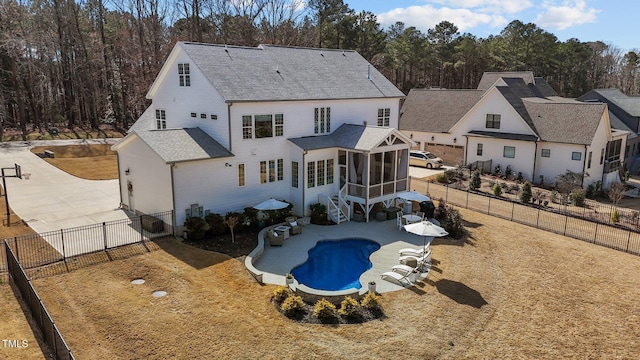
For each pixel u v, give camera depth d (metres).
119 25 59.66
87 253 19.28
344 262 21.16
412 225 19.42
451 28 89.88
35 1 53.19
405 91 85.75
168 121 28.44
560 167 37.38
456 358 13.23
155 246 20.77
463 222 26.84
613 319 15.78
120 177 26.08
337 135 28.45
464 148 43.56
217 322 14.51
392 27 91.88
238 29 58.00
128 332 13.64
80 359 12.24
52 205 26.59
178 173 21.83
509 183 37.16
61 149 42.91
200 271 18.44
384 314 15.67
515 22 87.25
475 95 47.34
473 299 17.00
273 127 25.67
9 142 45.19
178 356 12.63
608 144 39.34
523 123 39.00
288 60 29.83
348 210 26.97
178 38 54.12
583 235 24.97
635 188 40.47
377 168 30.83
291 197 27.28
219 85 23.95
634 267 20.50
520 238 24.22
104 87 60.28
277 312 15.44
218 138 24.52
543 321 15.52
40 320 13.23
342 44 68.31
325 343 13.66
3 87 49.75
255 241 22.42
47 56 53.88
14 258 15.94
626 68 106.25
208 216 22.73
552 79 89.75
